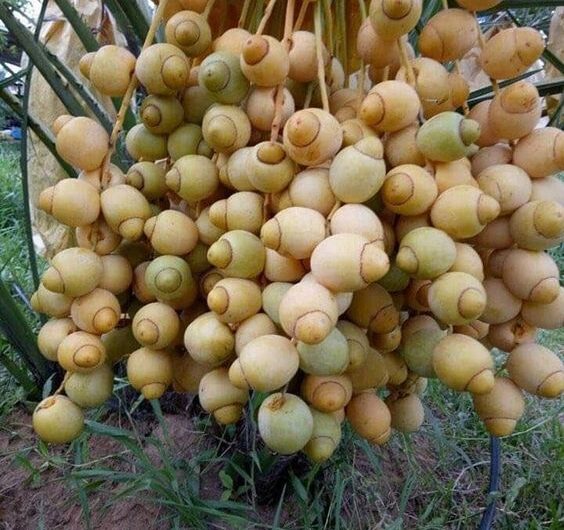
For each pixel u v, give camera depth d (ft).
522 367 0.90
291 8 0.94
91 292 0.93
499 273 0.91
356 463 1.70
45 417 0.93
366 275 0.72
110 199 0.94
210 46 1.01
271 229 0.78
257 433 1.47
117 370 1.82
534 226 0.84
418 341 0.93
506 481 1.69
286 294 0.76
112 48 0.97
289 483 1.49
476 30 0.93
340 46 1.11
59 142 0.93
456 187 0.82
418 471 1.67
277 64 0.86
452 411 2.03
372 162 0.77
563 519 1.54
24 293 2.27
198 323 0.87
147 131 1.02
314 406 0.87
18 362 2.06
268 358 0.75
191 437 1.71
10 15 1.29
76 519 1.46
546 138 0.87
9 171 4.74
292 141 0.79
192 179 0.94
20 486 1.54
